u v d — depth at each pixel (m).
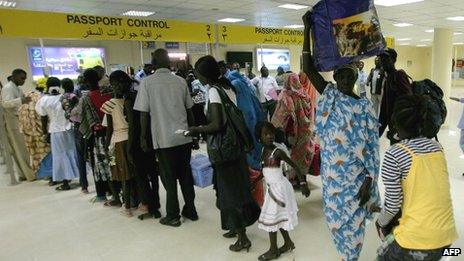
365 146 1.84
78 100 4.07
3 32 4.75
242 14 7.82
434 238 1.38
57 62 9.84
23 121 4.57
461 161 4.73
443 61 9.02
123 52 10.95
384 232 1.61
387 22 9.02
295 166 2.45
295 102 3.27
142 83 2.84
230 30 7.12
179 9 7.01
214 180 2.71
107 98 3.57
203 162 4.02
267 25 9.93
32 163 4.68
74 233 3.10
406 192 1.43
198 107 3.98
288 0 6.37
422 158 1.39
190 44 11.89
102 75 3.99
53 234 3.10
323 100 1.91
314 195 3.62
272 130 2.42
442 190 1.39
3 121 4.63
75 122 3.92
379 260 1.58
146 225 3.18
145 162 3.21
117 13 7.23
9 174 5.13
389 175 1.44
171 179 3.01
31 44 9.44
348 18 1.72
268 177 2.40
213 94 2.43
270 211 2.38
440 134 6.95
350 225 1.89
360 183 1.86
